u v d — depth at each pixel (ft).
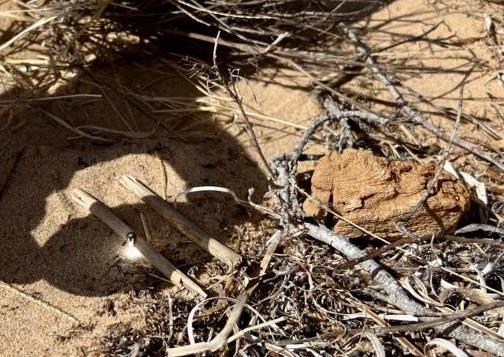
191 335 1.14
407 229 1.26
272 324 1.16
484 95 1.50
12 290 1.20
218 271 1.24
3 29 1.55
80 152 1.36
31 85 1.47
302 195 1.33
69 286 1.21
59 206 1.29
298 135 1.44
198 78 1.51
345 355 1.14
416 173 1.26
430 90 1.50
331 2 1.65
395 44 1.54
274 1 1.55
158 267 1.23
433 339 1.15
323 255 1.26
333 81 1.52
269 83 1.51
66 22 1.52
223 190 1.27
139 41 1.55
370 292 1.21
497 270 1.22
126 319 1.18
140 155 1.37
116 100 1.47
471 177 1.33
